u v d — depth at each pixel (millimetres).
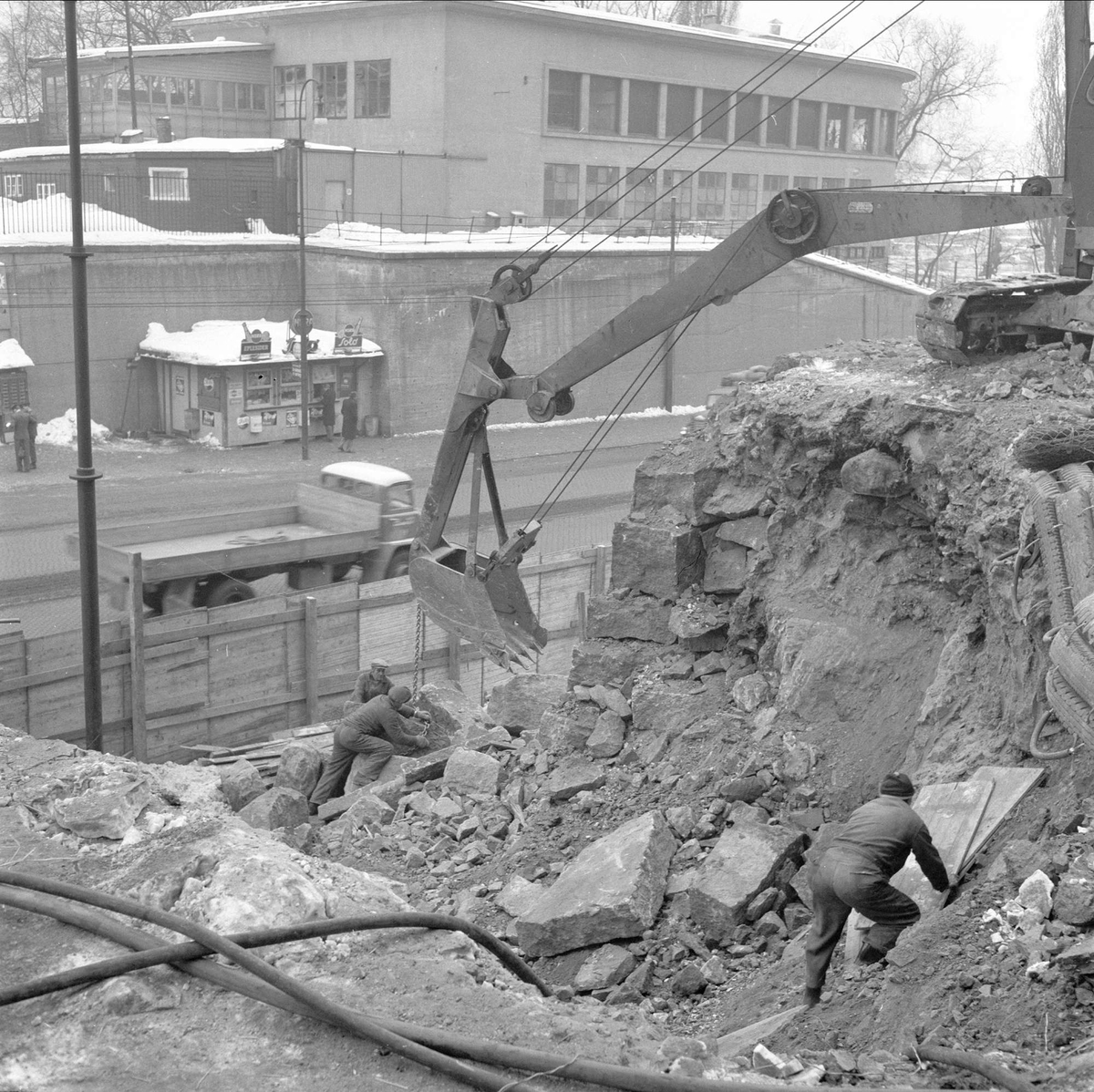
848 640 10914
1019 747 8422
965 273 61969
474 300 12164
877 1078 5129
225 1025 4629
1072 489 7410
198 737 17125
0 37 71188
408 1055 4359
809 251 11430
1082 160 11625
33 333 36219
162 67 50812
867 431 11023
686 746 11352
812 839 9781
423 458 37156
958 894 7410
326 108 48500
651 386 46781
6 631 16781
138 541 21766
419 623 14727
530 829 11438
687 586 12734
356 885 5797
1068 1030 5867
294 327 37781
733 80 51531
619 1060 4520
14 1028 4641
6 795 6496
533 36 45875
